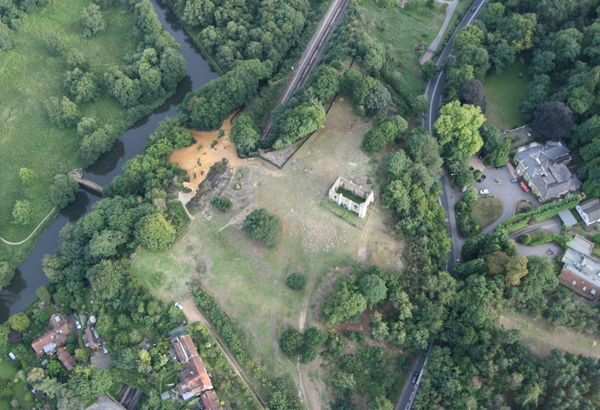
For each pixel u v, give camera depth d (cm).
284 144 19838
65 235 19288
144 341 17175
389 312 17000
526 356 15850
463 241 19025
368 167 19450
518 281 16388
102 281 17388
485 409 15400
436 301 16612
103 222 18762
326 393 16362
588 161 19125
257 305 17388
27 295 19950
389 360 16725
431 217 18338
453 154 19775
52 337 18000
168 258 18350
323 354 16662
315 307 17188
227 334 16762
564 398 15162
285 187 19300
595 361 15488
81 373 16650
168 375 16550
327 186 19100
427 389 15875
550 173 19288
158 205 18838
